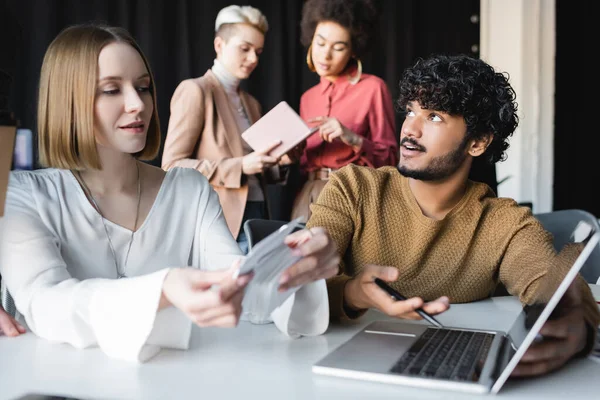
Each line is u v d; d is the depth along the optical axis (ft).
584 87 13.06
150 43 10.79
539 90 12.61
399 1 11.69
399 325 3.69
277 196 11.12
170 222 4.31
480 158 7.48
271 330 3.65
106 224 4.03
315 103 9.37
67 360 3.06
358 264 4.91
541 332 2.85
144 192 4.28
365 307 3.79
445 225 4.82
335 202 4.95
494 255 4.82
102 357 3.11
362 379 2.79
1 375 2.83
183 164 8.16
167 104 10.95
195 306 2.84
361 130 9.00
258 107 9.29
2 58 3.53
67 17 10.65
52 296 3.30
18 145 8.89
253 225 5.53
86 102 3.78
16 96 10.39
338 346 3.33
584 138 13.15
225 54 8.73
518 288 4.59
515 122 4.91
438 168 4.61
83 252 3.96
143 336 2.98
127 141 3.91
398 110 5.07
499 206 4.91
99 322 3.08
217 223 4.46
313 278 3.36
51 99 3.86
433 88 4.43
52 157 3.94
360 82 9.12
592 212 13.30
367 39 9.00
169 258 4.27
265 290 3.14
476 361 2.94
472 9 12.10
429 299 4.77
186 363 3.02
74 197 3.98
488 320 4.01
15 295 3.51
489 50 12.36
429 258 4.83
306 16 9.13
